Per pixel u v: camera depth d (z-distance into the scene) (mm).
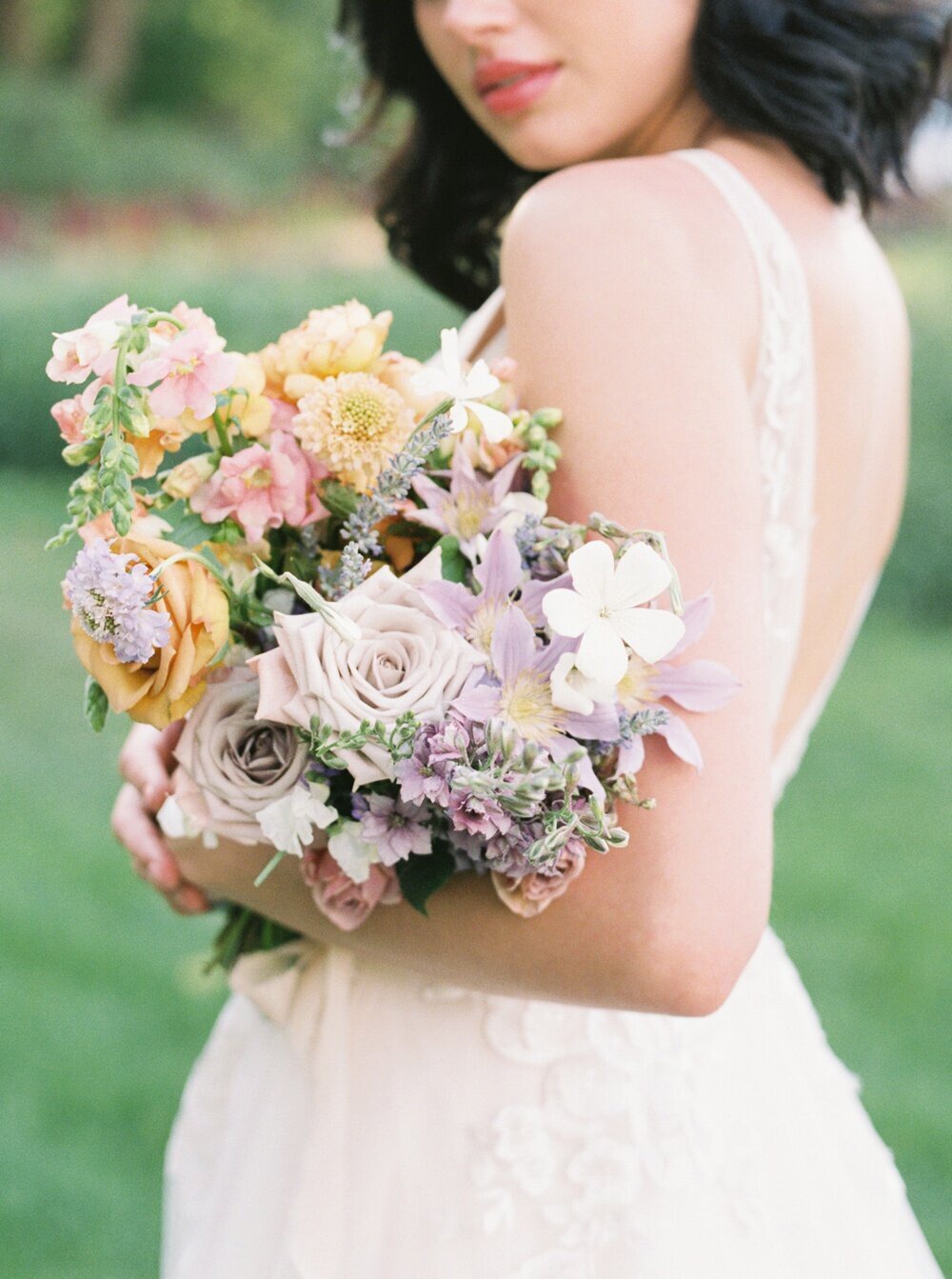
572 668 909
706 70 1210
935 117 1355
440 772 888
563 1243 1171
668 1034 1240
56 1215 2672
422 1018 1220
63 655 5992
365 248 18516
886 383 1320
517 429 1012
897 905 3920
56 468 9594
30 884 3955
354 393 995
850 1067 3166
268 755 978
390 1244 1191
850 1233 1342
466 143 1696
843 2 1236
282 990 1268
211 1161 1473
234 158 21281
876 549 1418
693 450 994
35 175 18453
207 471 1008
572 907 982
